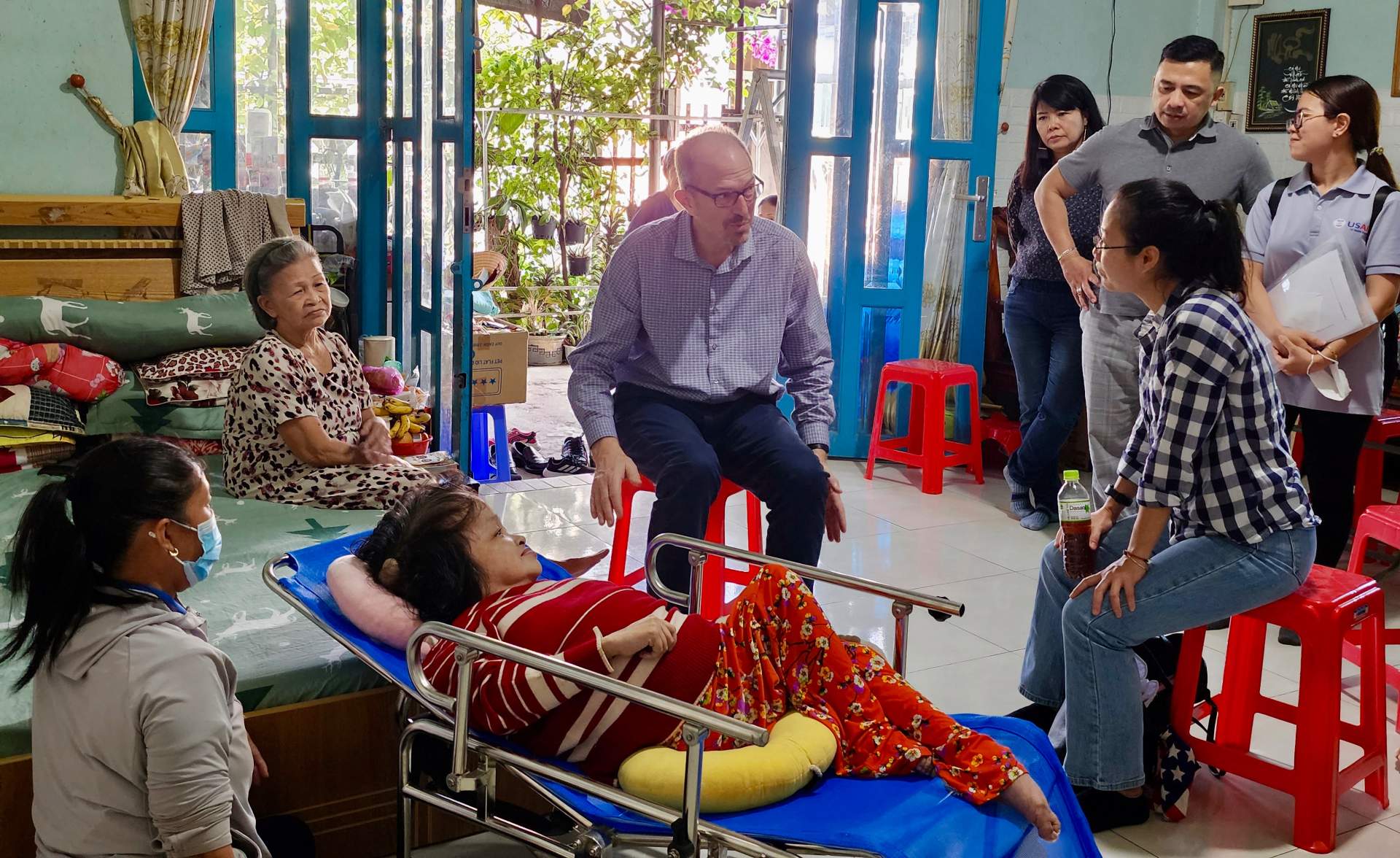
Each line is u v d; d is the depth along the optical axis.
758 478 3.01
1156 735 2.62
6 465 3.57
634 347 3.18
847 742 2.02
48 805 1.64
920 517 4.92
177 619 1.65
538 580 2.56
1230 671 2.72
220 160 5.04
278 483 3.38
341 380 3.56
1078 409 4.80
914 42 5.54
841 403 5.82
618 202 8.25
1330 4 5.88
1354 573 3.02
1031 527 4.76
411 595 2.22
